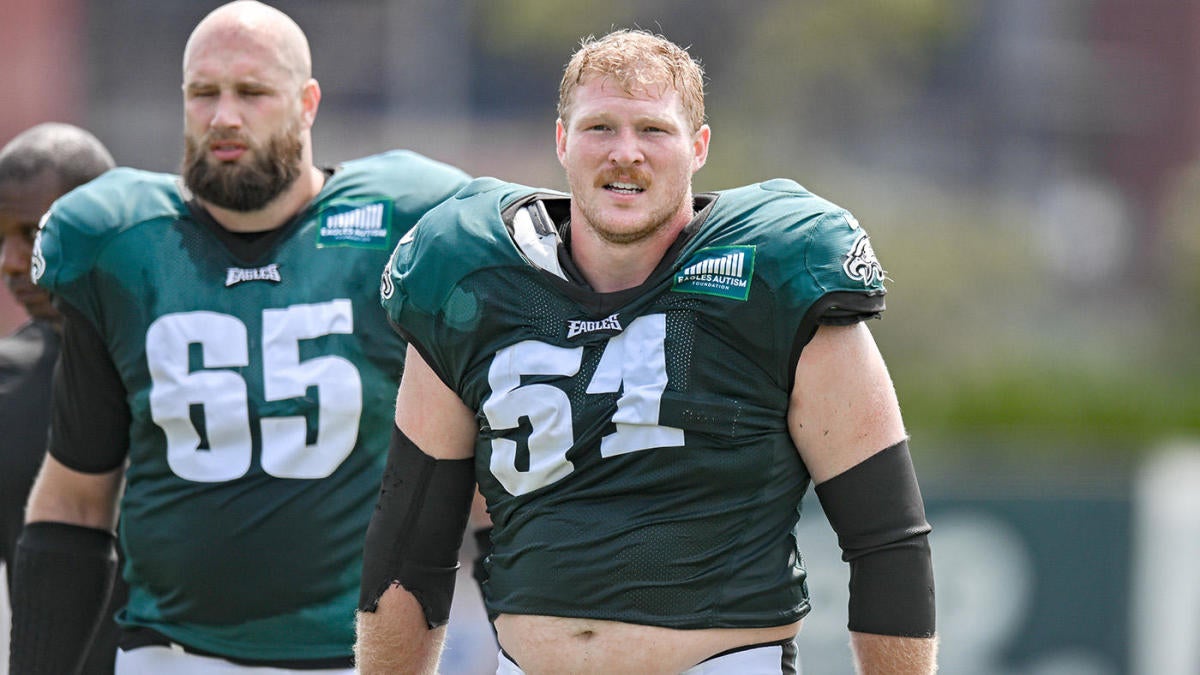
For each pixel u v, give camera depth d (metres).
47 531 14.56
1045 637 29.97
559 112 11.49
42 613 14.52
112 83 71.62
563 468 11.20
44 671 14.52
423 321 11.66
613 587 11.06
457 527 12.20
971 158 74.19
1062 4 78.56
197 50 14.09
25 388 16.19
